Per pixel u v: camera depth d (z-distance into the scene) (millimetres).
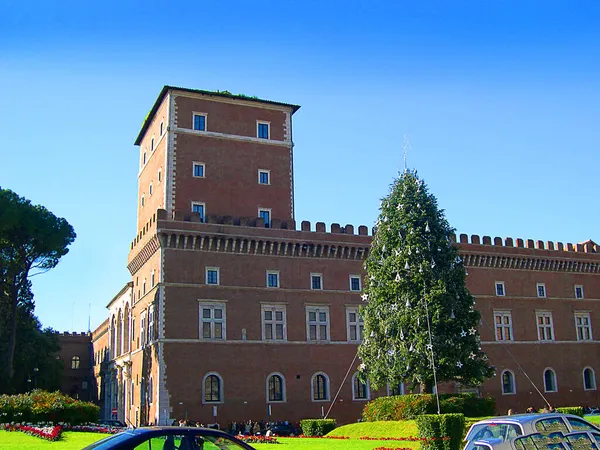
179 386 57094
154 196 68000
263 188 67688
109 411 87688
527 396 72688
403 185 53375
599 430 19375
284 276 63969
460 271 51406
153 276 61625
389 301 50875
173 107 65562
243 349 60344
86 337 119188
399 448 30844
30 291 75438
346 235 67125
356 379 64625
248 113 69188
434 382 48219
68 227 72750
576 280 80625
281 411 60500
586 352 78562
